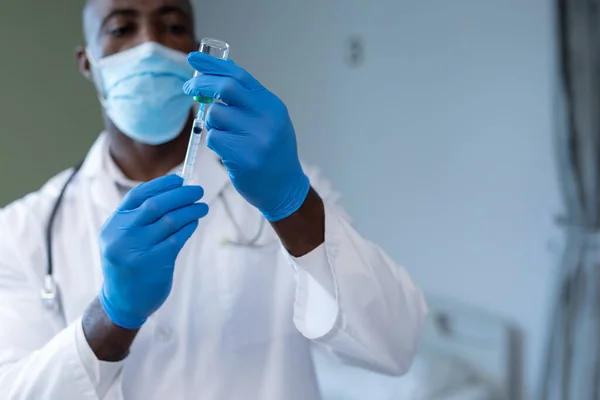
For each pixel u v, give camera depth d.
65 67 2.49
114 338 0.82
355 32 2.85
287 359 1.03
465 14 2.50
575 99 2.10
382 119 2.80
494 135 2.46
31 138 2.40
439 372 2.24
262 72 3.20
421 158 2.68
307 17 3.00
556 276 2.20
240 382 1.00
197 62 0.78
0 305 0.96
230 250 1.04
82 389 0.83
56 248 1.03
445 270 2.65
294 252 0.88
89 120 2.57
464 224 2.58
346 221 1.00
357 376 2.28
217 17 3.34
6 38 2.31
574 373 2.12
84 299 0.99
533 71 2.33
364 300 0.89
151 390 0.98
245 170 0.77
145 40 1.00
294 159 0.81
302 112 3.08
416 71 2.66
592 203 2.10
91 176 1.09
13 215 1.06
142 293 0.79
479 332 2.47
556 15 2.13
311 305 0.92
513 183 2.42
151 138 1.03
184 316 1.00
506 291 2.47
